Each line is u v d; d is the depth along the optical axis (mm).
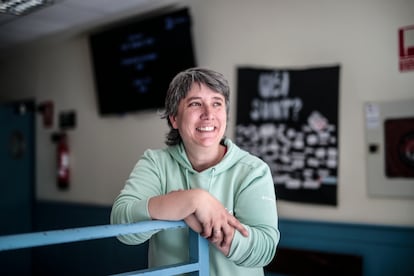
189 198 962
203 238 1029
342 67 2564
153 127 3465
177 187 1181
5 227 4316
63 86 4211
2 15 3578
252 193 1105
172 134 1240
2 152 4312
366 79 2480
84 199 4020
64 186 4141
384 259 2375
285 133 2756
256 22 2902
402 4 2355
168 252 1139
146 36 3375
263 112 2842
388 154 2398
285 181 2754
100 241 3793
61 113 4234
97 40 3719
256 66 2895
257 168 1146
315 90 2646
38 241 783
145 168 1203
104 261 3758
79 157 4074
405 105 2344
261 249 1008
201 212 956
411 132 2324
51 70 4332
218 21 3086
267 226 1063
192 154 1178
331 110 2590
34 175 4539
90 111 3973
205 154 1164
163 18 3250
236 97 2953
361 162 2492
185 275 1127
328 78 2600
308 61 2686
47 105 4355
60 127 4250
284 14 2783
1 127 4316
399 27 2365
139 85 3461
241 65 2965
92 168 3951
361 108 2496
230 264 1105
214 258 1105
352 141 2525
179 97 1135
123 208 1041
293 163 2727
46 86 4387
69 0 3279
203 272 1032
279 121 2779
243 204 1104
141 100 3465
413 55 2320
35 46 4477
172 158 1234
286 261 2695
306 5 2697
